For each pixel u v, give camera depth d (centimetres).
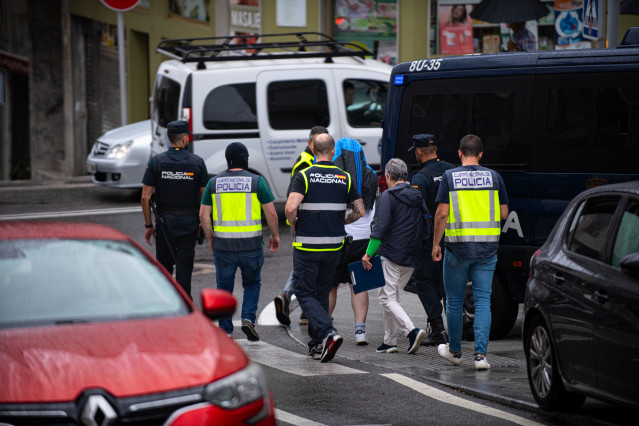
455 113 2723
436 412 1900
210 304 1505
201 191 2677
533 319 1964
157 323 1405
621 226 1739
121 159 4841
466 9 5081
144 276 1548
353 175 2583
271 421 1301
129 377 1236
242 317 2552
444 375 2222
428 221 2428
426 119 2780
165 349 1313
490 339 2659
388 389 2083
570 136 2547
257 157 4144
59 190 5547
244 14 6256
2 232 1620
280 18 5869
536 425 1822
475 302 2275
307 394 2033
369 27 5478
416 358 2416
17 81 9506
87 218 4506
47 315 1423
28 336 1332
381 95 4241
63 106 8925
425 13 5181
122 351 1295
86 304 1456
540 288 1930
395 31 5384
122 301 1478
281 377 2188
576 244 1877
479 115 2675
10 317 1411
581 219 1900
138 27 7456
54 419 1179
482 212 2225
